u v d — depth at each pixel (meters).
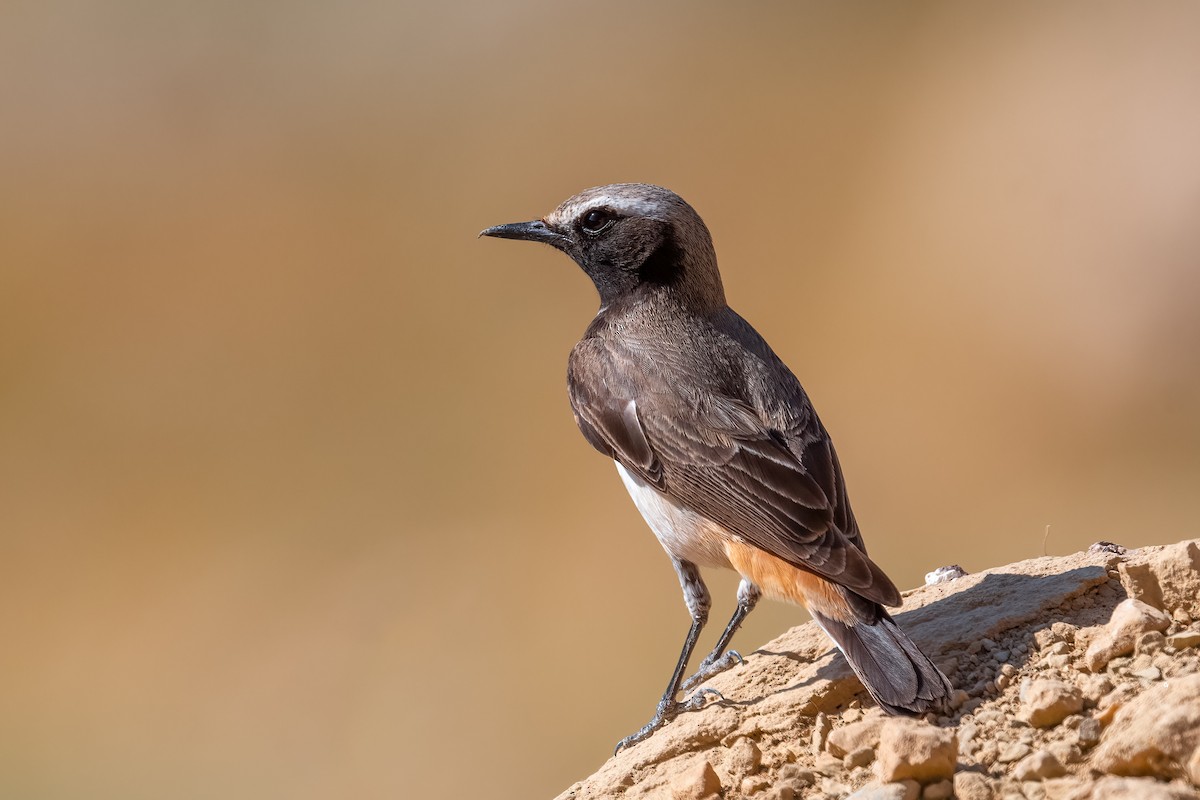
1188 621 5.65
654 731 6.94
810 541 6.35
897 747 5.12
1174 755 4.70
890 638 5.88
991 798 4.98
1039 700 5.31
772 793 5.56
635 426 7.22
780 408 7.11
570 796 6.18
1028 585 6.43
